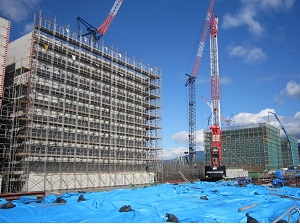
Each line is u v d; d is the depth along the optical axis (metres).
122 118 75.06
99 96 69.19
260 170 119.75
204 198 33.00
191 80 120.12
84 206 26.33
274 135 168.88
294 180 67.81
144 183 74.38
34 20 55.59
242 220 20.45
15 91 52.00
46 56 58.06
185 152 116.44
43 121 54.97
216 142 89.25
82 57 65.50
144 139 82.25
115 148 71.25
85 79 66.31
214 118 92.75
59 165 56.78
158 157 83.88
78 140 61.59
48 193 46.56
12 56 58.81
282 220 19.83
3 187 47.94
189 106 118.94
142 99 83.56
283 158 198.50
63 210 23.83
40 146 54.12
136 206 26.66
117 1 91.19
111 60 74.50
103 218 20.83
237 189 43.91
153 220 20.17
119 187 62.97
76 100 63.00
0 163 49.19
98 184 62.59
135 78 81.31
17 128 50.56
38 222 19.89
